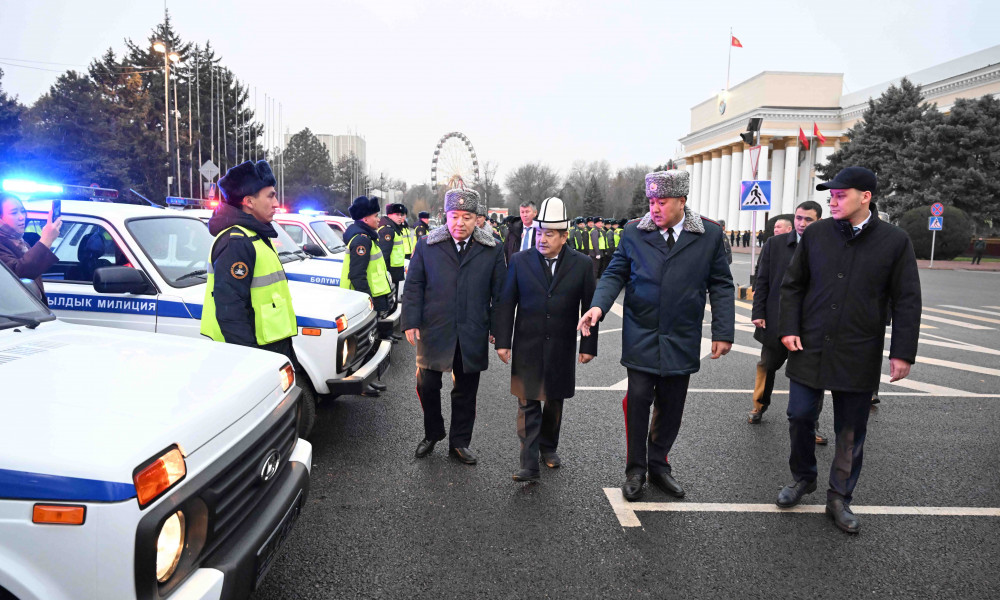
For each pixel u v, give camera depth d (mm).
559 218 3828
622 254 3867
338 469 4051
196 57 46156
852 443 3414
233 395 2145
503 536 3188
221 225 3340
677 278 3650
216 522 1897
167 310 3986
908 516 3514
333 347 4234
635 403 3742
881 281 3303
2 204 3924
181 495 1757
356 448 4445
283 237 7570
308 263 7176
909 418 5414
